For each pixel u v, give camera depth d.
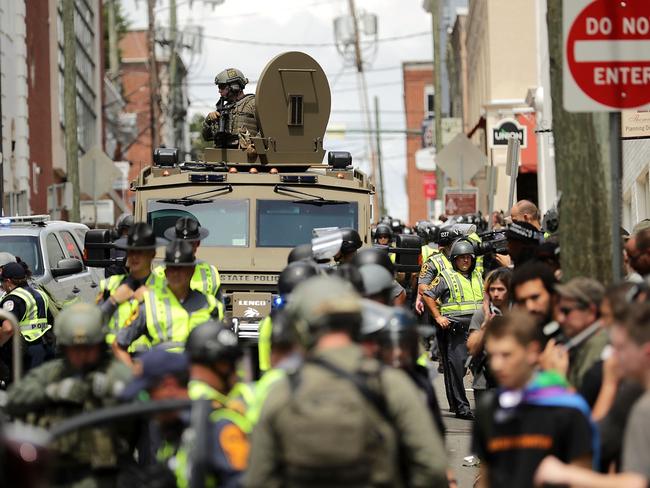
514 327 18.53
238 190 44.56
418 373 22.58
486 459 18.80
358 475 16.52
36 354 41.59
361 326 17.88
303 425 16.48
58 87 140.12
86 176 79.88
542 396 18.39
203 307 32.31
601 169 26.83
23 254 50.62
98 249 41.00
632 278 28.25
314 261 29.45
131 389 20.52
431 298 45.34
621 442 19.42
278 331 20.83
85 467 22.08
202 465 18.50
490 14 120.00
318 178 44.75
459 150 78.00
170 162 46.62
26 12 119.62
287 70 47.91
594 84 23.27
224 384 20.50
